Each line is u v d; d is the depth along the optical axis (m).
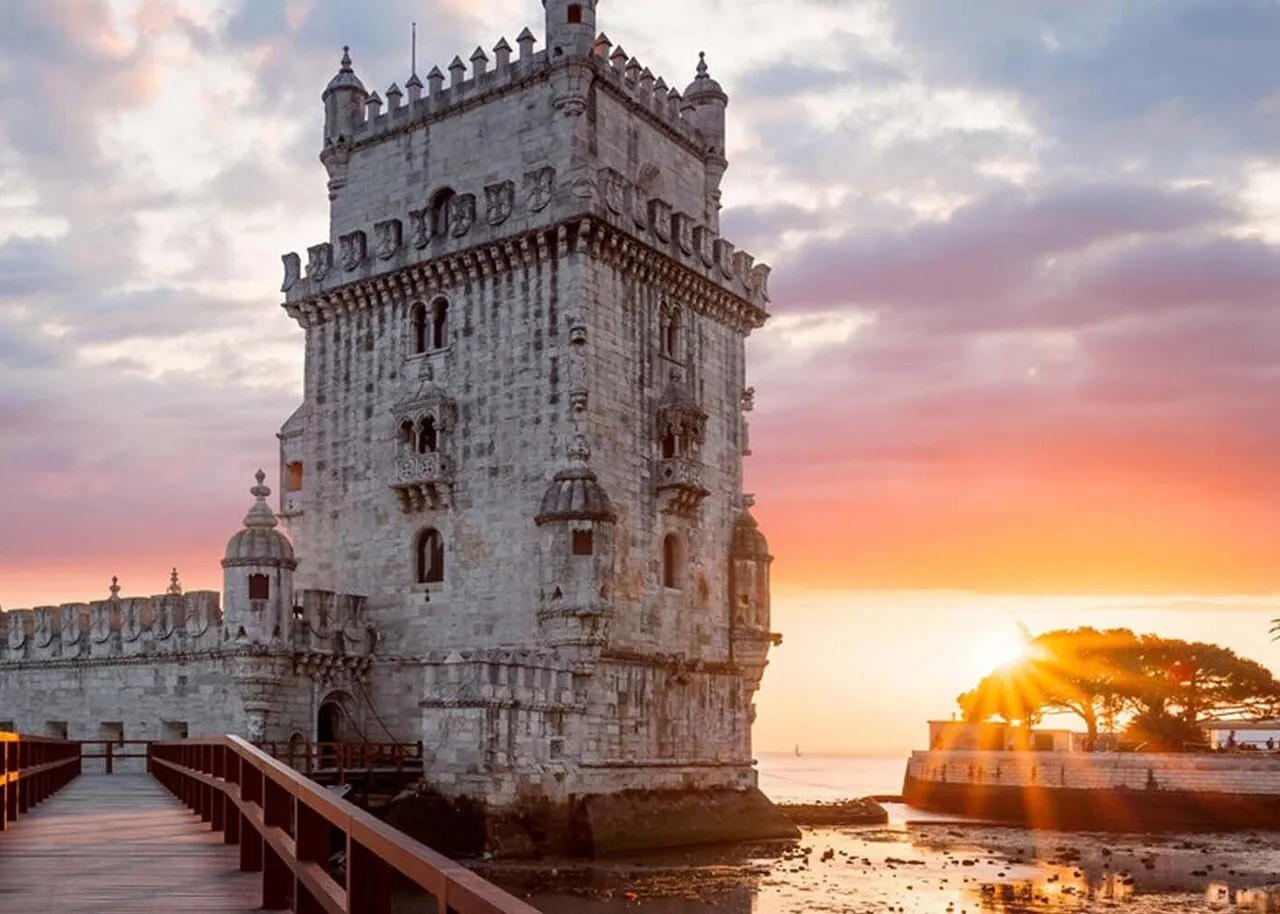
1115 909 52.12
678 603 66.25
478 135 67.31
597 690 60.62
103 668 67.44
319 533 69.25
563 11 65.00
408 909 43.53
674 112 71.88
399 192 69.88
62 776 45.16
